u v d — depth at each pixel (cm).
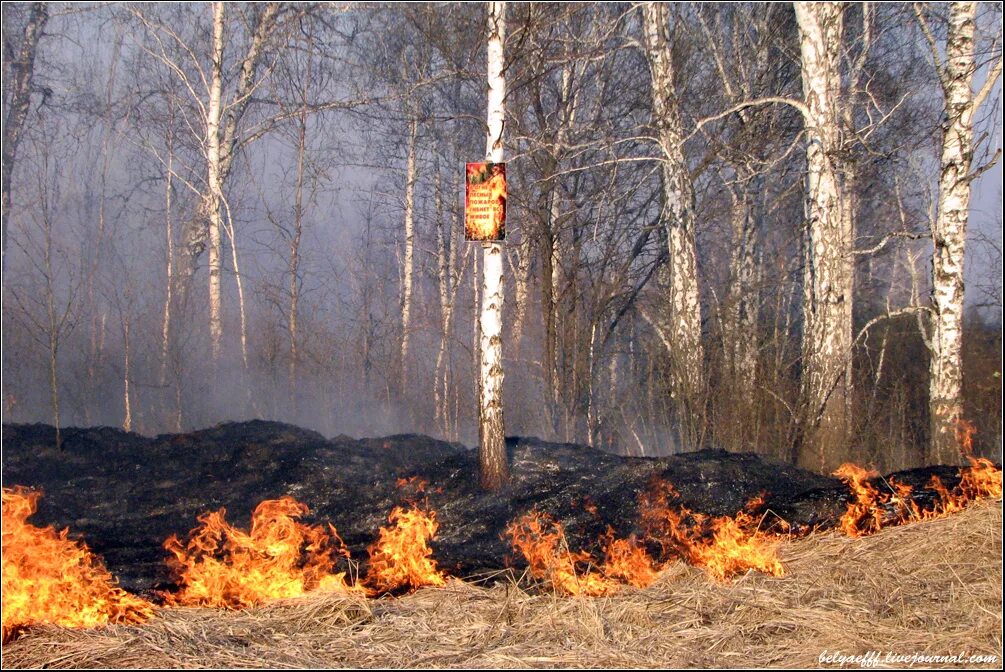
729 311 1587
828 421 1253
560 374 1666
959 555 661
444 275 2180
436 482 1045
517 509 937
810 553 716
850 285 1506
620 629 564
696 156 1709
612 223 1800
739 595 611
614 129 1733
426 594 645
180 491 1030
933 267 1230
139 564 761
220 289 1791
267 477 1077
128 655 515
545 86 1756
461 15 1487
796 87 1677
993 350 1655
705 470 988
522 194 1616
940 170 1212
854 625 559
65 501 990
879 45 1672
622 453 1714
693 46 1641
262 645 536
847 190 1577
